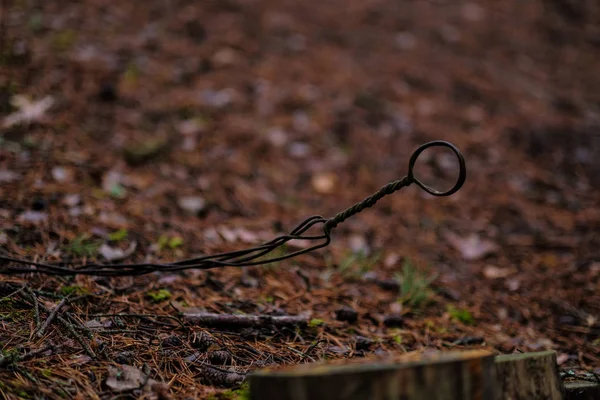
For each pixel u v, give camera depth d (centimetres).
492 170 491
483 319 316
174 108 481
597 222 432
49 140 397
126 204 362
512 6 769
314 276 336
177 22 589
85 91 463
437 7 740
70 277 269
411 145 508
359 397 158
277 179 446
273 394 160
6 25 496
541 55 685
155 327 245
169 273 296
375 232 408
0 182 339
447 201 452
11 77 443
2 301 238
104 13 566
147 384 201
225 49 572
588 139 539
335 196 444
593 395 207
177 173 417
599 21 764
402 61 621
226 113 495
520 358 183
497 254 394
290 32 627
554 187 480
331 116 521
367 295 323
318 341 259
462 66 633
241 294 295
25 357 204
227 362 230
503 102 586
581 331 310
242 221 387
